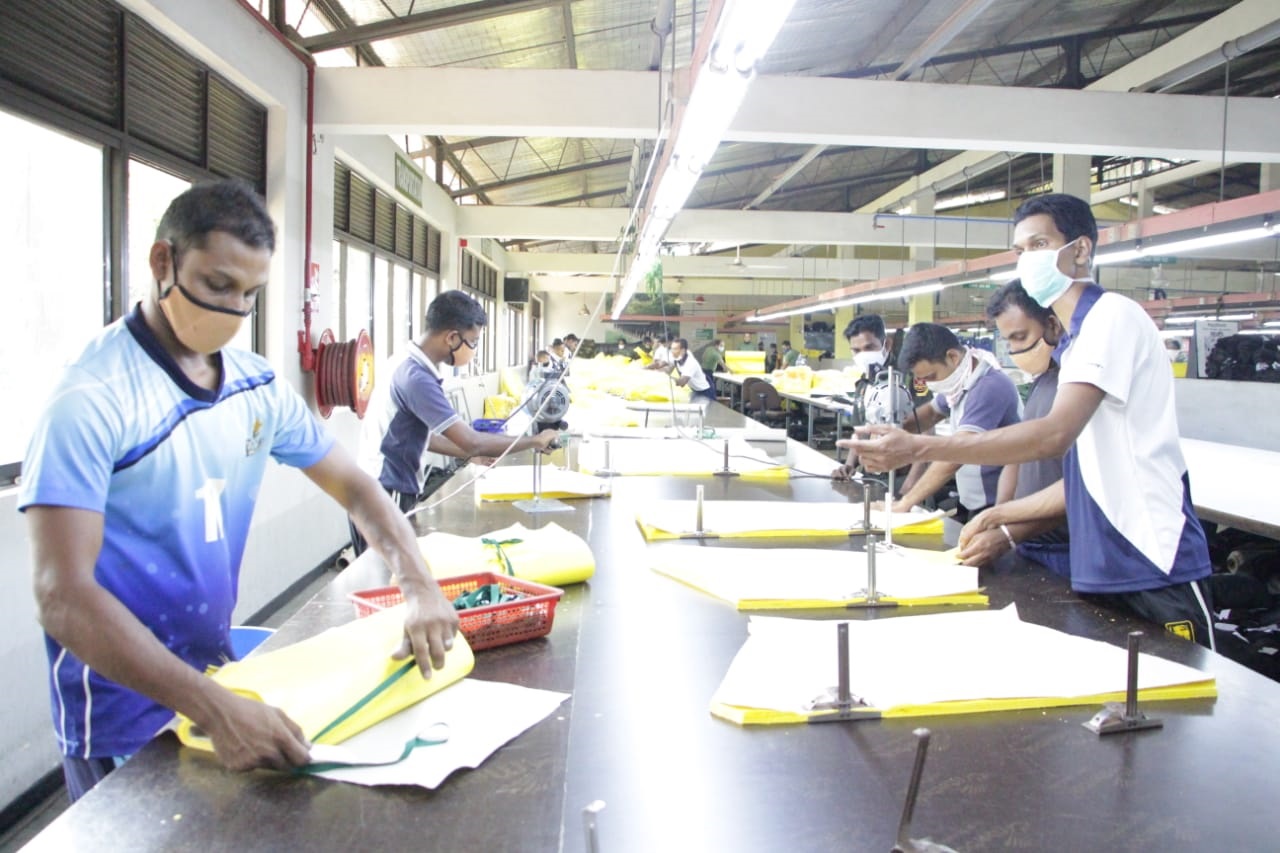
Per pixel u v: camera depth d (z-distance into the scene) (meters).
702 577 1.37
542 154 7.74
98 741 1.04
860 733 0.85
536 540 1.44
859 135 4.85
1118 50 7.56
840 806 0.71
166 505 1.03
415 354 2.45
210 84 3.37
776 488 2.39
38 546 0.85
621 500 2.16
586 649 1.08
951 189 11.77
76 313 2.64
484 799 0.72
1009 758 0.80
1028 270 1.41
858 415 3.95
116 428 0.94
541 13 4.62
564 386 3.26
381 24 4.21
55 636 0.82
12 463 2.27
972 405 2.35
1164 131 5.03
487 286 10.91
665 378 6.25
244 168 3.71
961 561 1.51
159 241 0.97
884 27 5.99
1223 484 3.26
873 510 1.96
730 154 8.49
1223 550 3.13
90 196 2.70
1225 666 1.04
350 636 0.93
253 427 1.16
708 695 0.94
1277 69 7.59
